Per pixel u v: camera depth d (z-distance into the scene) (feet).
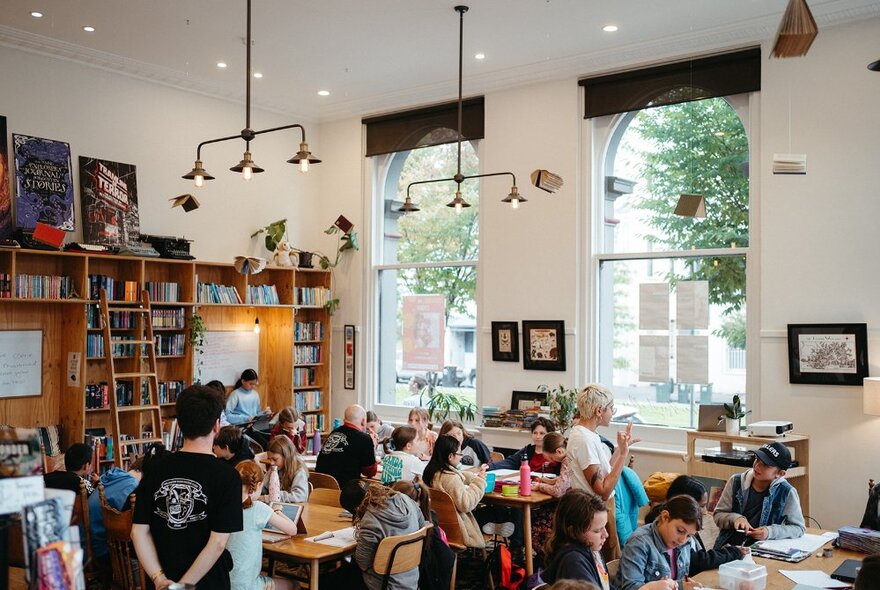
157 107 28.60
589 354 26.53
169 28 24.20
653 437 25.41
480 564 19.65
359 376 32.55
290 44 25.59
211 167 30.22
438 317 30.94
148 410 26.48
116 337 26.53
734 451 21.47
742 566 11.54
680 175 25.52
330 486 19.07
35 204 24.93
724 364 24.38
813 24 10.25
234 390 30.17
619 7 22.25
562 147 27.22
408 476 19.15
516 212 28.25
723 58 24.17
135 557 14.92
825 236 22.22
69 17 23.31
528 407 27.14
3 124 24.45
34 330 25.05
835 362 21.74
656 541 11.69
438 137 30.76
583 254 26.78
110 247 25.70
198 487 10.13
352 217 33.12
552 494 17.88
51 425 25.35
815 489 21.97
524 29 24.02
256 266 29.07
